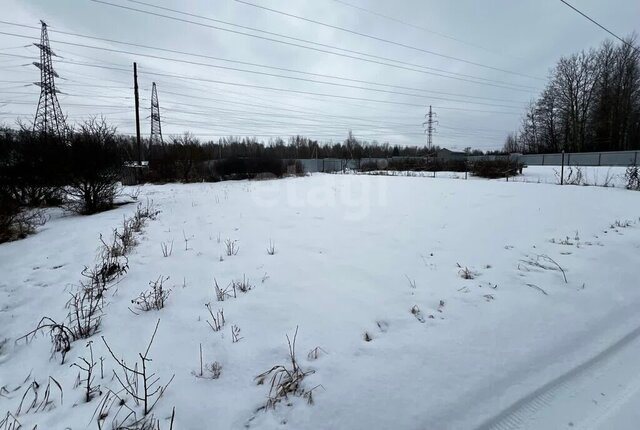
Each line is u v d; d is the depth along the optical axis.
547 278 3.83
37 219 7.64
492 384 2.18
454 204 9.05
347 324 2.90
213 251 5.08
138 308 3.29
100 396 2.15
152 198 11.38
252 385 2.19
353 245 5.29
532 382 2.21
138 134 21.92
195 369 2.36
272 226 6.75
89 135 8.57
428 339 2.66
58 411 2.05
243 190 13.66
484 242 5.30
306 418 1.90
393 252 4.88
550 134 48.66
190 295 3.55
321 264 4.41
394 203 9.55
